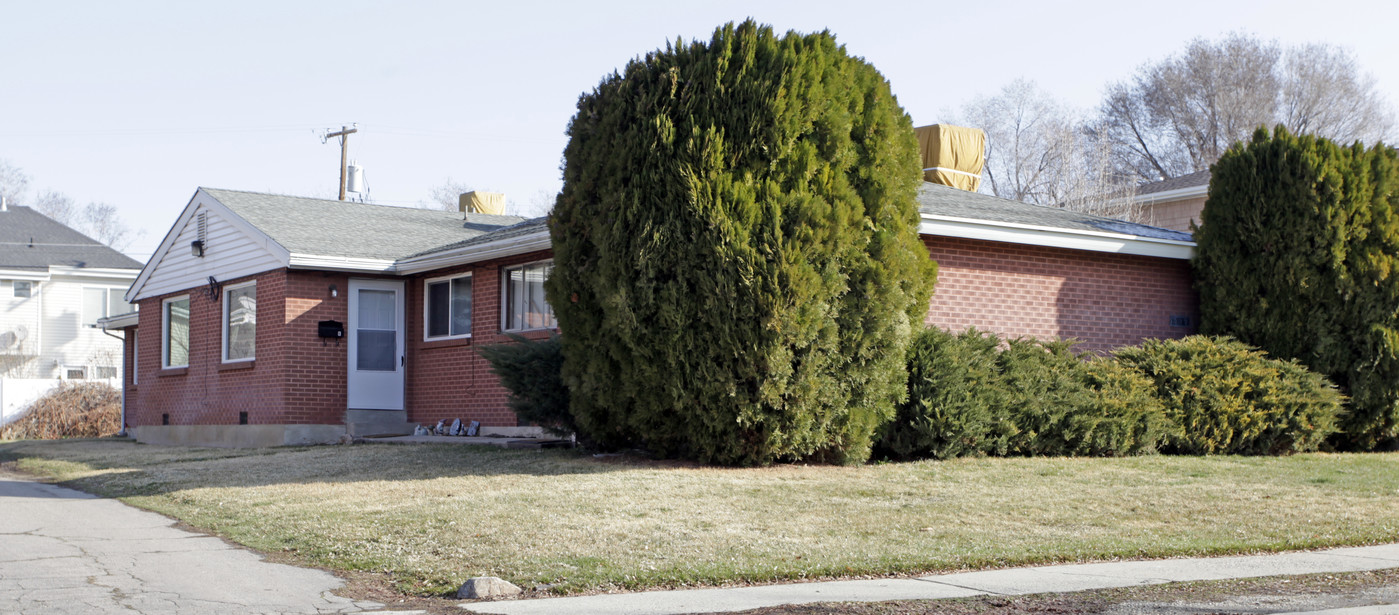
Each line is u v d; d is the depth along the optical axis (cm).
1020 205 1803
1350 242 1508
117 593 670
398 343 1902
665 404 1202
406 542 831
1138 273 1677
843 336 1186
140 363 2323
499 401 1712
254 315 1914
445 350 1839
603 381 1235
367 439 1744
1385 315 1496
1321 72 4594
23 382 2986
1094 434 1346
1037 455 1351
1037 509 995
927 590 691
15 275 3656
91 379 3638
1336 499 1067
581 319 1250
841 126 1181
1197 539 873
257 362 1869
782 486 1080
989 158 4556
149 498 1130
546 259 1647
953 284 1520
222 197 2056
